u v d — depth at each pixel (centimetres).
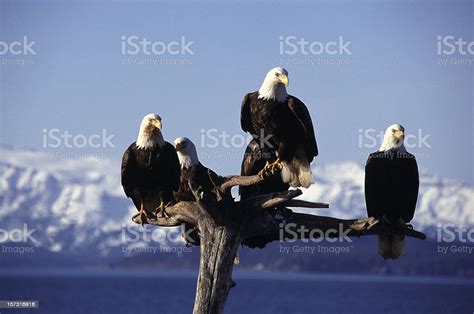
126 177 1452
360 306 8119
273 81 1426
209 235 1218
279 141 1448
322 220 1241
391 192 1425
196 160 1519
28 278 17962
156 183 1455
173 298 9338
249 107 1460
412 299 9838
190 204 1259
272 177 1478
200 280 1201
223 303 1199
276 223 1225
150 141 1434
